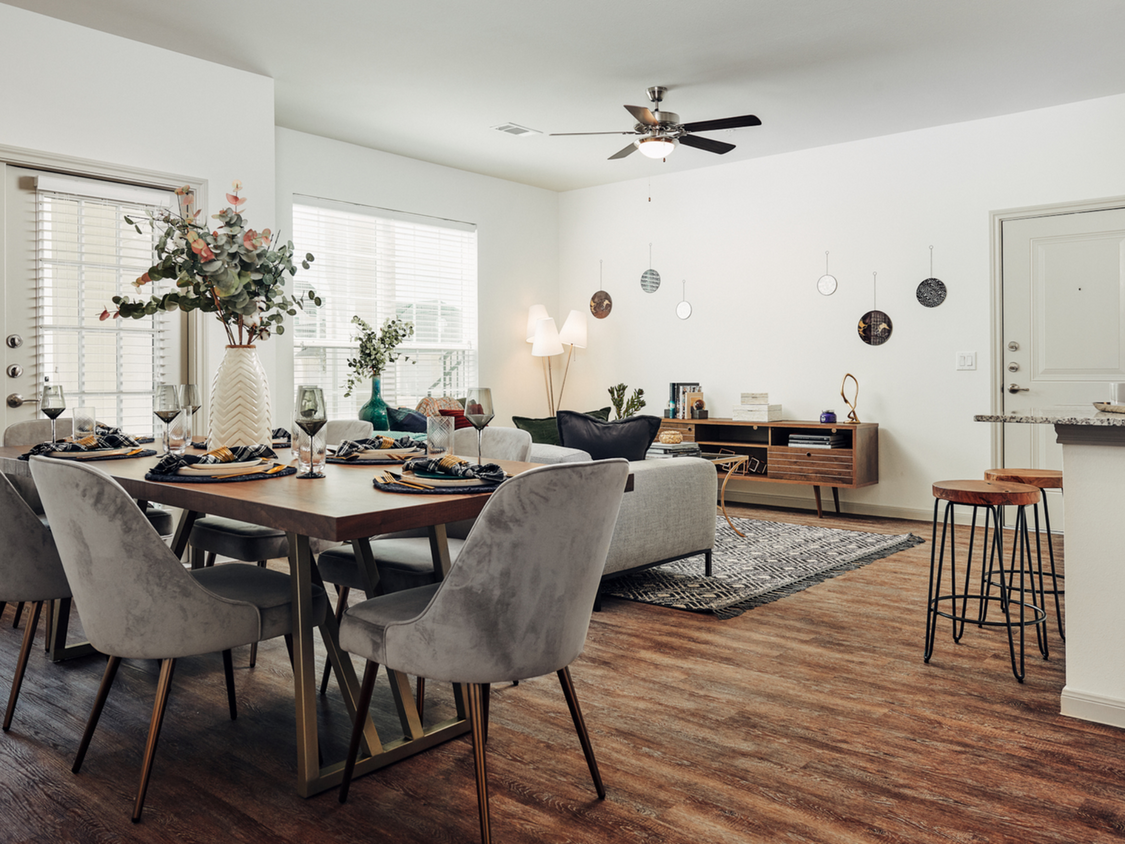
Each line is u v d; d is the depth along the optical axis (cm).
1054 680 271
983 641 312
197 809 188
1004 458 543
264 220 467
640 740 226
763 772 207
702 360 679
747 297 651
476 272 692
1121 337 498
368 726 210
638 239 714
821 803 192
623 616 348
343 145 594
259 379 274
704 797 195
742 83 471
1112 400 294
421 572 235
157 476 223
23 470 264
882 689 264
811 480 583
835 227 605
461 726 229
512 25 393
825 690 263
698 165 663
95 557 183
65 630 288
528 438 286
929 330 566
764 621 339
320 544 306
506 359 720
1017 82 470
